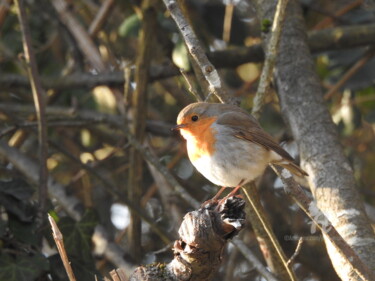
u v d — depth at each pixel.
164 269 6.22
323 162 7.98
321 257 11.71
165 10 12.22
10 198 9.29
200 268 6.07
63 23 13.00
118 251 10.79
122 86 12.22
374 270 6.84
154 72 11.73
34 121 12.00
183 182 12.52
